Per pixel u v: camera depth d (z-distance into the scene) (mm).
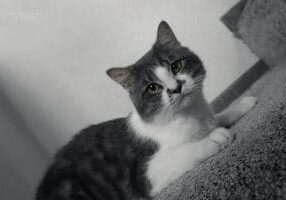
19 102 614
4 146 571
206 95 641
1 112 591
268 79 535
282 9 508
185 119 431
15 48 602
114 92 626
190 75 430
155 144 439
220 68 648
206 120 446
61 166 476
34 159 612
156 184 427
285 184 296
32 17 597
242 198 306
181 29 636
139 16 620
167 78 421
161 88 422
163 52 444
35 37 602
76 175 463
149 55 450
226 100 642
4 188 541
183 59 436
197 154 408
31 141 622
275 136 325
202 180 348
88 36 612
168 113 423
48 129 629
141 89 434
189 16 634
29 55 606
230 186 316
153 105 427
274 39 540
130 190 453
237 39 643
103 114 631
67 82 621
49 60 611
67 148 496
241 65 651
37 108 621
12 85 608
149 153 443
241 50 648
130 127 462
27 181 584
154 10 622
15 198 554
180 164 414
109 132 482
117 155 464
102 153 471
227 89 647
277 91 425
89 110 630
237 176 318
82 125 631
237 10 622
